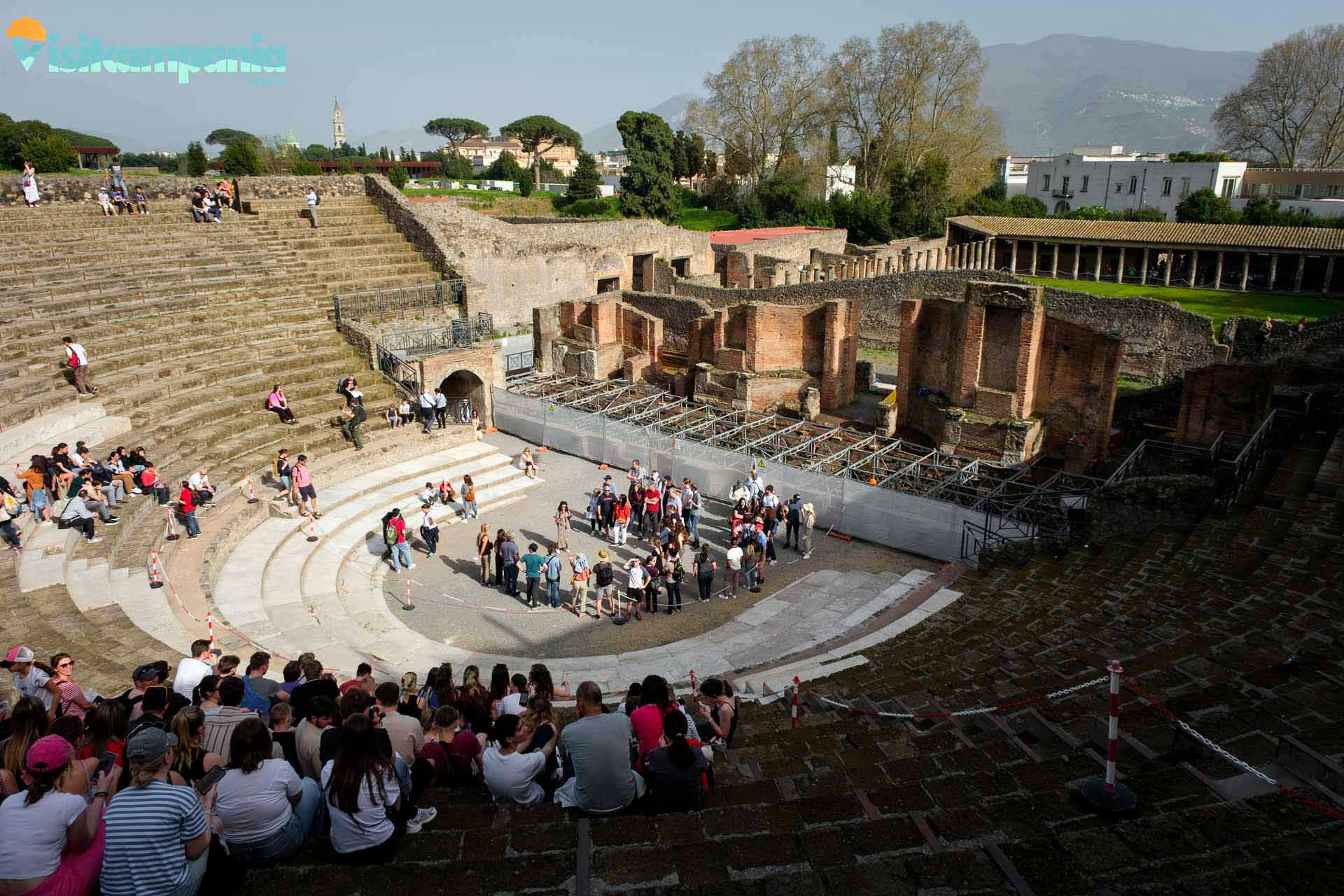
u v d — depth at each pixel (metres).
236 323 34.88
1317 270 58.47
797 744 11.87
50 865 6.63
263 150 90.44
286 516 26.89
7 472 22.38
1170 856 7.63
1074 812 8.58
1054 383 33.16
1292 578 15.60
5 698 12.91
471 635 22.31
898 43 84.06
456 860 8.00
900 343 37.09
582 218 76.44
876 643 18.92
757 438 36.81
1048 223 69.19
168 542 23.16
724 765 11.00
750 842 8.07
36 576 18.80
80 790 7.46
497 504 31.19
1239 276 59.91
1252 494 20.75
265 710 11.31
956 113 85.31
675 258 65.31
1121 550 21.44
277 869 7.80
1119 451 34.62
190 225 41.19
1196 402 29.97
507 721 9.37
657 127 83.81
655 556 23.72
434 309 41.03
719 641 21.66
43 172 57.12
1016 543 23.88
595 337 45.19
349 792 7.75
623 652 21.34
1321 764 8.72
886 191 87.12
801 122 90.38
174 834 6.76
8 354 27.23
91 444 25.50
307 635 20.22
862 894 7.28
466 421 36.81
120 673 14.57
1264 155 102.38
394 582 25.27
